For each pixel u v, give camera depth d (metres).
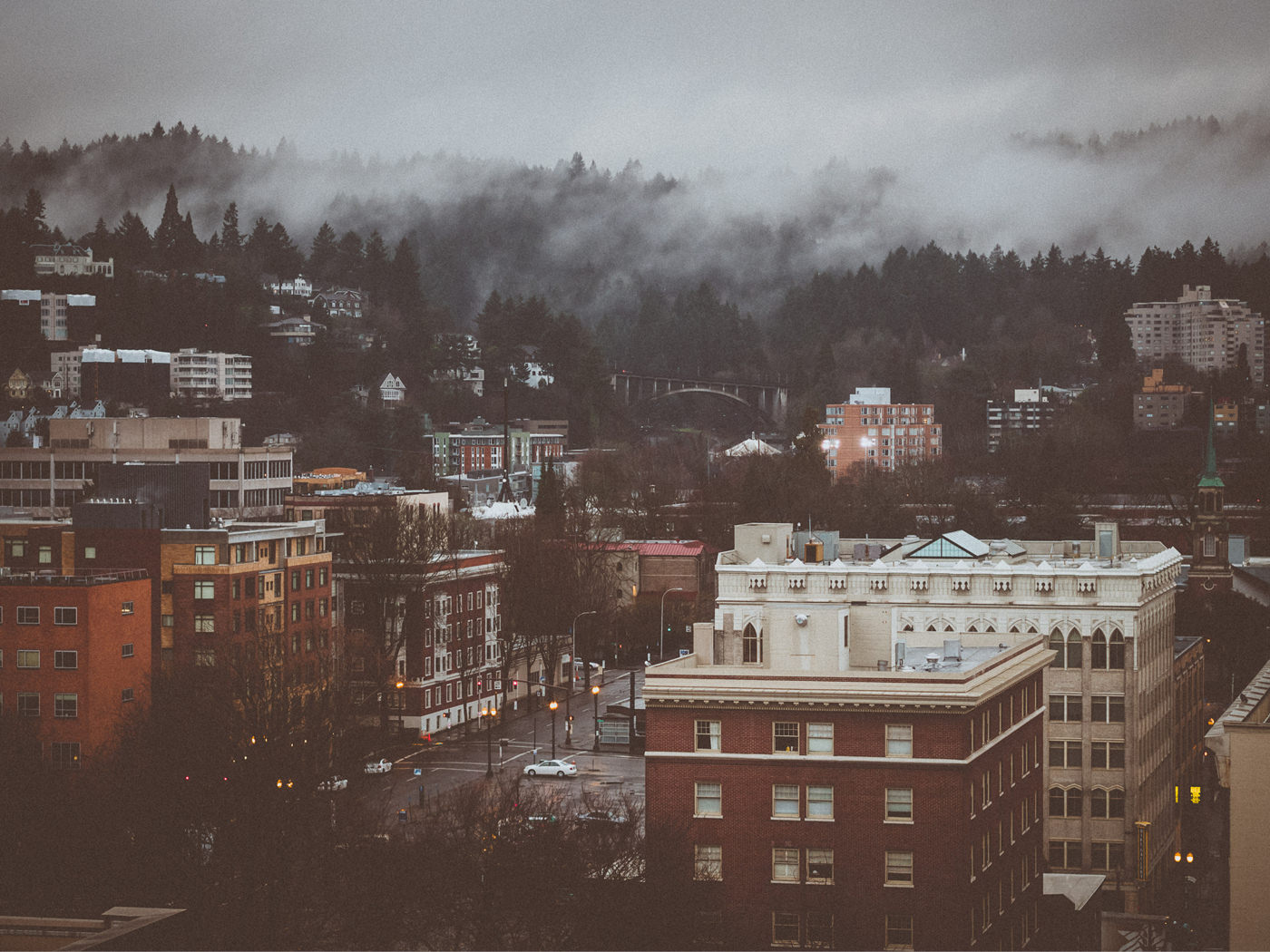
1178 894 135.62
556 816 112.12
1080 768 141.38
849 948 93.00
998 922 101.31
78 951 67.25
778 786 94.75
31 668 152.25
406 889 99.50
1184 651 173.62
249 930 104.69
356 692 179.12
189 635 171.25
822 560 157.75
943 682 93.69
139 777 122.94
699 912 93.25
